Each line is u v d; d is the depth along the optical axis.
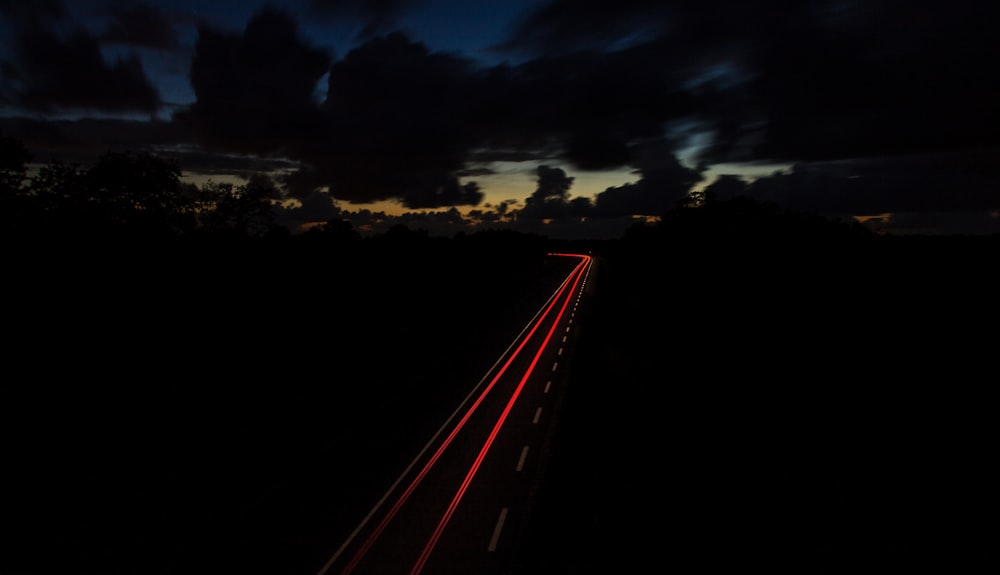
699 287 52.47
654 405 22.91
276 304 41.53
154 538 12.95
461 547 12.59
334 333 36.81
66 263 30.38
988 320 29.78
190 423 20.38
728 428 19.64
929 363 25.03
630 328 41.94
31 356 24.89
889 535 13.07
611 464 17.09
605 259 126.25
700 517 13.83
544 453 18.27
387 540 12.90
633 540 12.84
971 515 13.78
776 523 13.58
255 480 16.11
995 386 21.94
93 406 21.06
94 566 11.81
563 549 12.48
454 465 17.33
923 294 35.56
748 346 31.53
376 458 17.89
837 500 14.61
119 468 16.59
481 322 46.66
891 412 20.28
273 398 23.70
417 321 44.12
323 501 14.86
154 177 36.41
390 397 25.06
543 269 99.06
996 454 16.80
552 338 40.09
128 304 31.44
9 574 11.44
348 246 64.44
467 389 26.66
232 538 12.98
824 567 11.91
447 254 92.69
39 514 13.94
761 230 57.62
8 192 31.23
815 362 26.97
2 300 27.48
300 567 11.84
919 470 16.06
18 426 18.91
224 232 43.09
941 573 11.74
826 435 18.64
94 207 33.72
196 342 30.53
